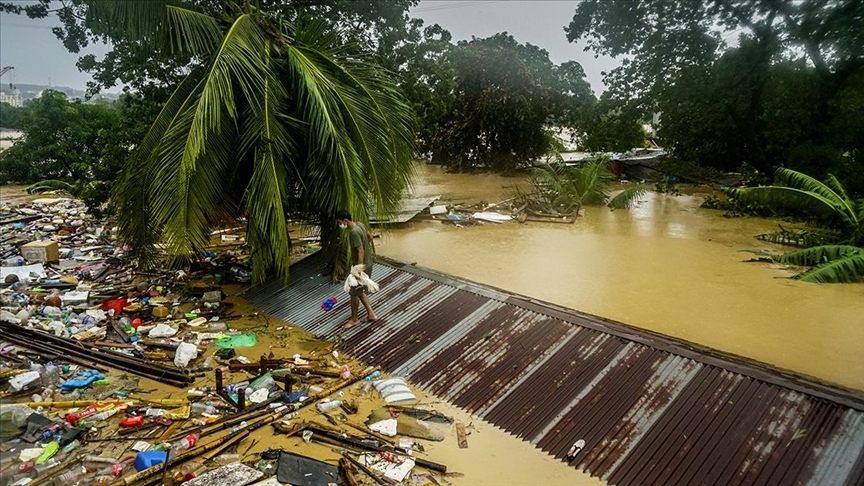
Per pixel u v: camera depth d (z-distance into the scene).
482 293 7.55
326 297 8.07
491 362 6.11
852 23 15.23
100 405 5.33
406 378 6.09
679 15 18.67
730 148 21.14
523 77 23.31
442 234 12.77
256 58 7.20
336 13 13.12
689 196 18.53
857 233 11.08
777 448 4.42
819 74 16.92
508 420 5.25
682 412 4.95
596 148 23.11
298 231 12.55
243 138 7.26
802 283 9.16
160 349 6.72
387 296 7.89
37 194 18.73
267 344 6.98
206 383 5.94
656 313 7.80
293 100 7.79
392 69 13.51
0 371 5.84
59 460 4.49
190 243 6.84
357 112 7.75
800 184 13.19
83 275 9.30
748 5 17.34
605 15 19.83
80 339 6.89
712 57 19.02
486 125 23.30
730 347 6.70
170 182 6.73
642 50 19.88
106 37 10.36
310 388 5.88
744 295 8.59
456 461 4.68
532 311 6.90
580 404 5.28
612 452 4.70
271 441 4.92
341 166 7.20
